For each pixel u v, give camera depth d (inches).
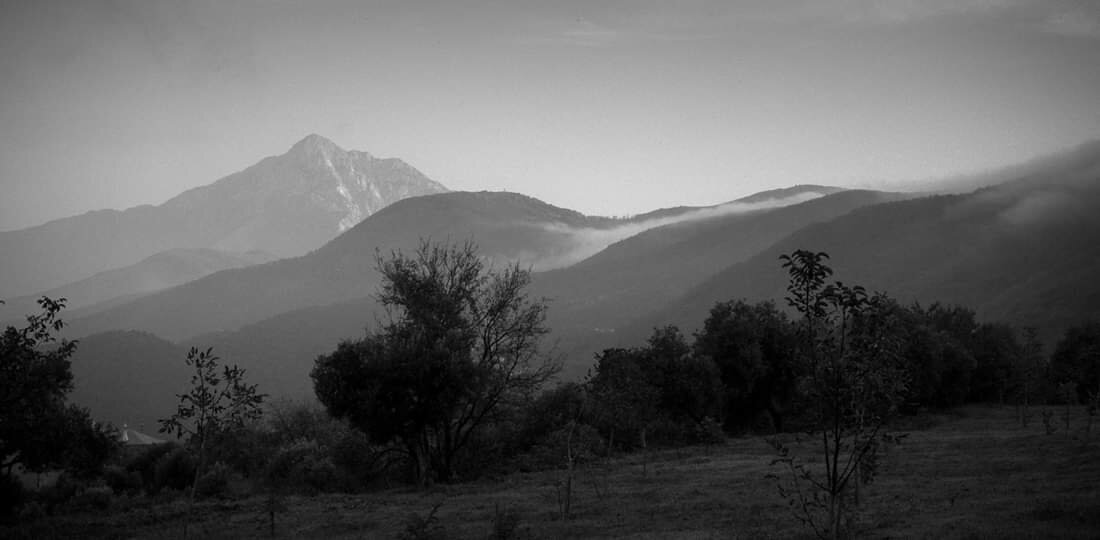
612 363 1528.1
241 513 1401.3
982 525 868.6
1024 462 1369.3
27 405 1171.9
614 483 1578.5
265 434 2635.3
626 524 1094.4
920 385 2965.1
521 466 2087.8
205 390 968.9
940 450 1691.7
